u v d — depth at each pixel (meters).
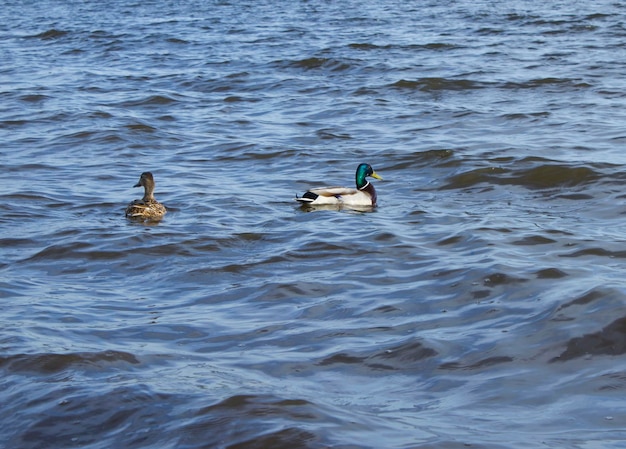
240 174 21.70
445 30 47.69
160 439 8.72
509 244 15.16
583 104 28.81
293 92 32.53
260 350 10.99
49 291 13.52
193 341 11.36
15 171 21.89
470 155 22.30
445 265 14.10
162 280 14.02
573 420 8.91
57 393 9.76
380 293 13.04
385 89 32.41
